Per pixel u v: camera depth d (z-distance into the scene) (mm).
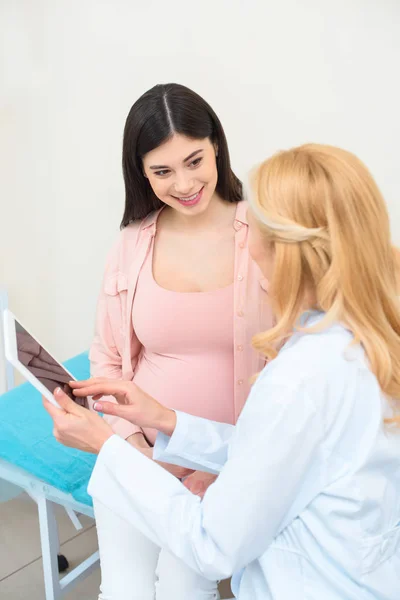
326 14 1602
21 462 1465
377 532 892
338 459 866
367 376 854
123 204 2117
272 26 1683
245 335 1335
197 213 1318
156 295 1370
